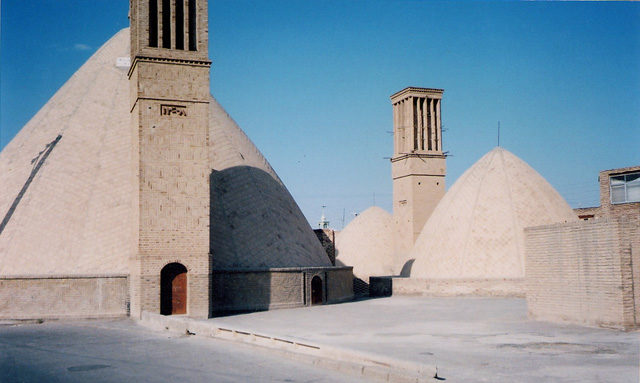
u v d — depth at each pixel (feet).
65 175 110.01
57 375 48.16
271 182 127.85
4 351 61.11
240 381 44.11
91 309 91.76
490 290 123.13
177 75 93.76
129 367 50.88
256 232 114.73
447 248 137.49
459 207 141.18
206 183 93.97
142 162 91.20
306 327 77.71
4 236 104.12
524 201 134.31
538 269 79.10
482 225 134.31
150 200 91.09
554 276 76.13
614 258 67.15
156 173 91.76
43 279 90.63
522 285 120.16
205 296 92.38
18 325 86.38
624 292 66.28
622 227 66.85
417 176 169.68
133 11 99.50
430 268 139.54
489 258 129.90
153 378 46.03
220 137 125.90
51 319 89.71
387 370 44.09
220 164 120.47
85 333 75.72
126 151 113.39
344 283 127.03
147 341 66.95
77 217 104.42
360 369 45.70
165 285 91.86
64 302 90.94
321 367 48.98
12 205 108.27
